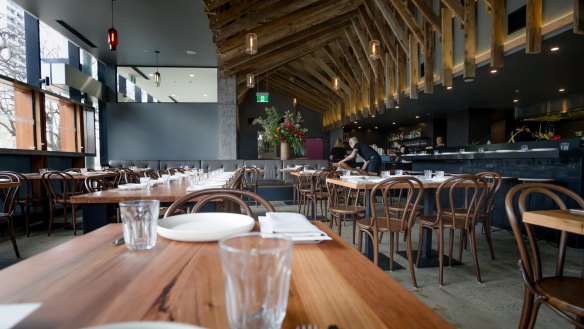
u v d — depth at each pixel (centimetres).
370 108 830
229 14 550
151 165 718
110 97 810
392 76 735
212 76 913
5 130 525
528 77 558
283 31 688
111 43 441
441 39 545
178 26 580
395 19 651
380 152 1289
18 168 506
